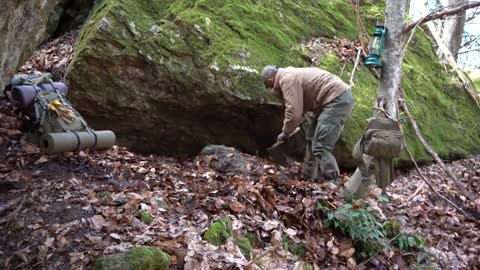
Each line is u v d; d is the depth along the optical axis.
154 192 3.96
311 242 3.84
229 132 6.06
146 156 5.64
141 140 5.82
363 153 4.38
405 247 4.19
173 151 5.99
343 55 6.98
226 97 5.65
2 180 3.81
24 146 4.44
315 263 3.67
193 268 3.07
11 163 4.13
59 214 3.46
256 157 5.71
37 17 4.29
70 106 4.57
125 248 3.12
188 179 4.59
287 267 3.46
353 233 3.93
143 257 2.93
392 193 5.50
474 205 5.58
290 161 5.50
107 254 3.06
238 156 5.27
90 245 3.17
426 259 4.16
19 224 3.32
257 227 3.74
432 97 7.79
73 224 3.34
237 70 5.69
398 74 4.69
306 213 4.05
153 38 5.59
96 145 4.36
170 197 3.96
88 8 7.62
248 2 6.79
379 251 4.00
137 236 3.26
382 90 4.72
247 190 4.15
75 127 4.36
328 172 4.79
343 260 3.81
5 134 4.58
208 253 3.21
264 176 4.75
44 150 4.17
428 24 8.26
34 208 3.49
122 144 5.73
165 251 3.16
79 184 3.94
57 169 4.16
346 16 7.99
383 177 4.38
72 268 3.00
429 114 7.44
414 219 4.75
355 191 4.47
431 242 4.43
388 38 4.70
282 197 4.36
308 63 6.54
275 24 6.76
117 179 4.24
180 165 5.28
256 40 6.26
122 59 5.38
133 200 3.64
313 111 4.91
